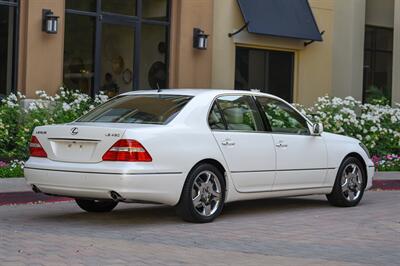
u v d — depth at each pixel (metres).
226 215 11.12
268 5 21.31
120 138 9.36
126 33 19.23
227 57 20.83
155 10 19.62
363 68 24.84
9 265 7.44
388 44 25.81
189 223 10.22
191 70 19.83
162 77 19.81
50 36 17.39
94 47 18.61
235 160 10.46
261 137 10.89
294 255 8.14
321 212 11.64
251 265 7.59
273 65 22.06
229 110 10.74
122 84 19.25
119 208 11.84
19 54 17.11
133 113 10.34
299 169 11.38
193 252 8.20
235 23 20.92
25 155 15.36
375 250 8.55
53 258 7.78
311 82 22.70
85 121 10.48
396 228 10.11
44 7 17.31
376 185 15.97
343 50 23.83
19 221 10.36
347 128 18.52
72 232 9.45
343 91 23.81
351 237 9.36
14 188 12.75
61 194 9.90
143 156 9.35
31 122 15.61
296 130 11.59
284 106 11.70
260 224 10.28
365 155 12.62
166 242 8.78
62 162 9.78
